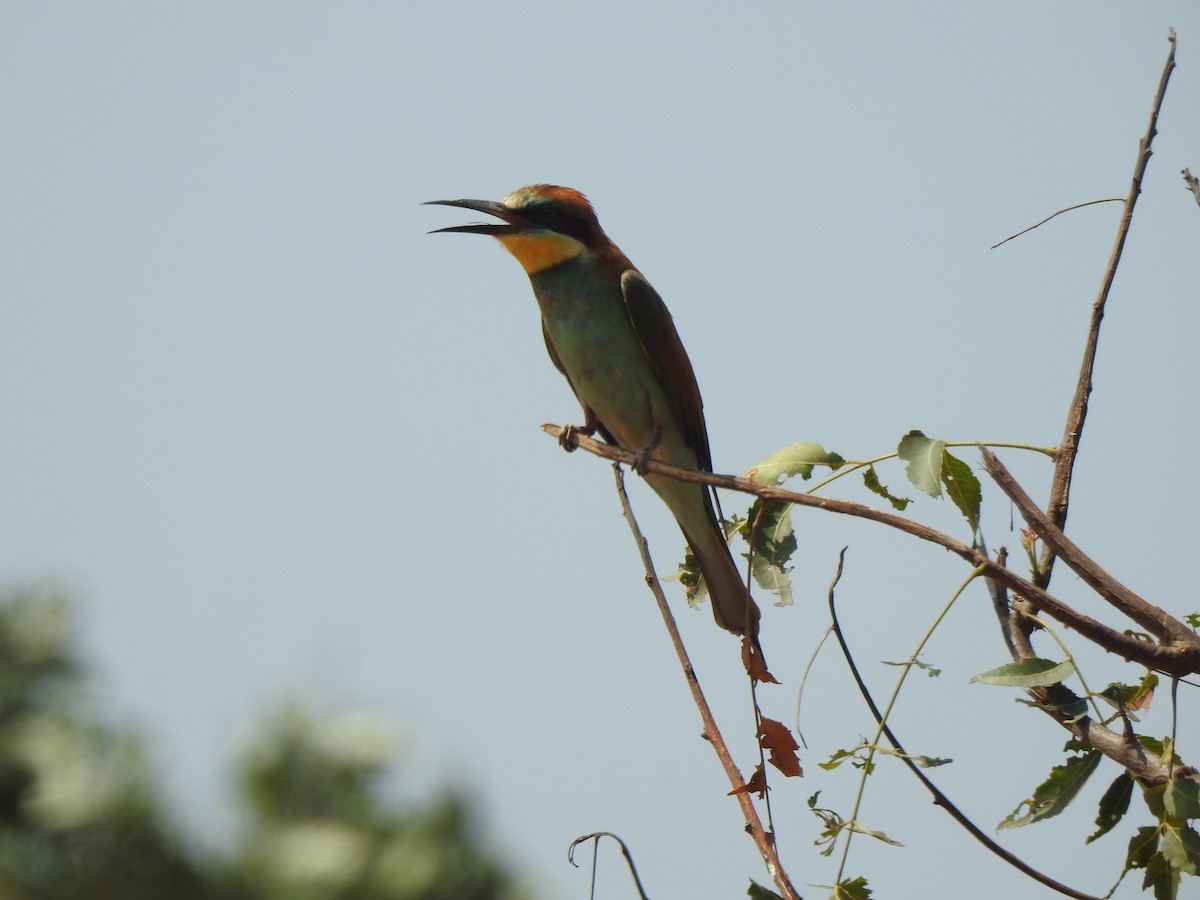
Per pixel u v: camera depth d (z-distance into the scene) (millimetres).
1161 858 7352
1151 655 7711
